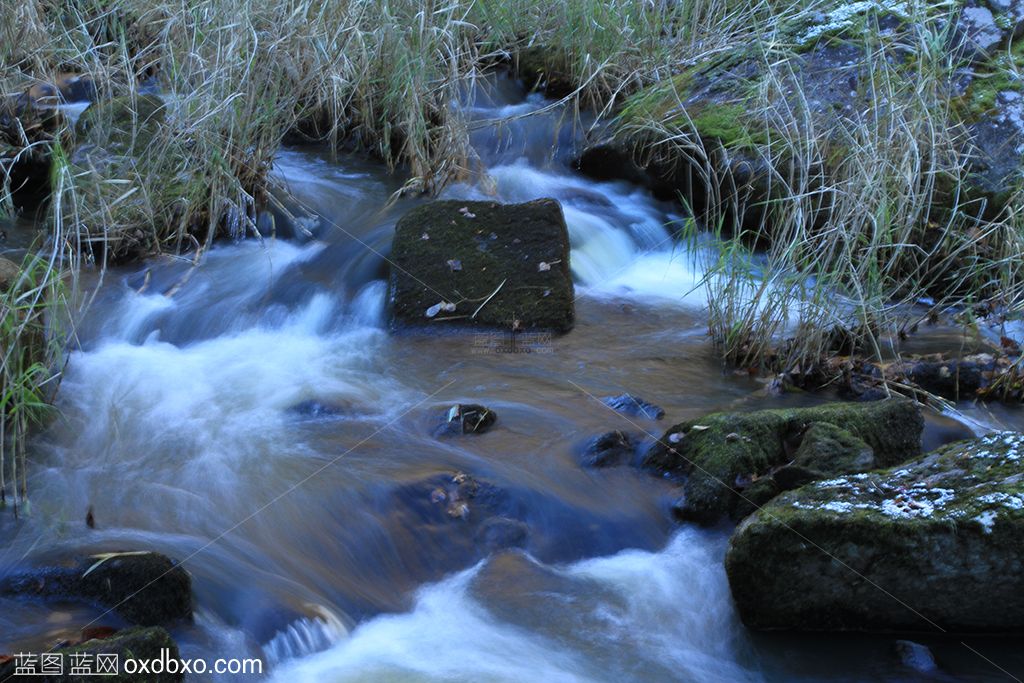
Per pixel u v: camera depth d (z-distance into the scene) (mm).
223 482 4836
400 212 7699
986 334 6652
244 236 7383
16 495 4574
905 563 4227
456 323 6566
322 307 6695
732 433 5094
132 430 5281
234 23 7363
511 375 6074
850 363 6027
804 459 4883
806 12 8695
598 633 4301
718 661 4250
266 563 4367
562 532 4781
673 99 8586
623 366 6242
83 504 4629
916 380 6066
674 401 5852
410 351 6340
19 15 8445
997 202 7332
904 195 6742
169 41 7922
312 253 7211
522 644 4207
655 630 4352
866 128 6523
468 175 8312
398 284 6613
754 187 7602
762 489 4836
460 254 6730
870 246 6250
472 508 4812
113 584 3934
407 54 8188
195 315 6492
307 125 8992
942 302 6789
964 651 4305
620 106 9008
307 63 8195
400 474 4926
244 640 3951
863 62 7734
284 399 5676
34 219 7375
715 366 6301
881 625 4383
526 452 5238
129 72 7691
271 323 6559
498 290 6637
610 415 5625
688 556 4730
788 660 4266
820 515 4250
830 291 6406
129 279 6762
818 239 6895
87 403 5504
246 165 7504
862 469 4824
